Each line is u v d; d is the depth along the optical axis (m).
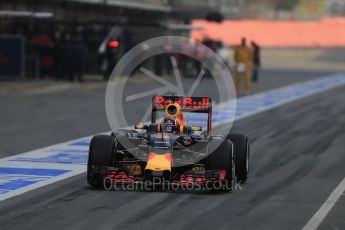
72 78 138.00
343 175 50.94
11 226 35.00
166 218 36.88
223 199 41.72
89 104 101.88
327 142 68.56
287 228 35.19
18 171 51.34
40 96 111.38
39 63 141.25
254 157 59.06
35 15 117.50
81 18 156.12
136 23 133.88
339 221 36.72
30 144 64.88
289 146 65.62
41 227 34.84
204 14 182.50
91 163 43.53
